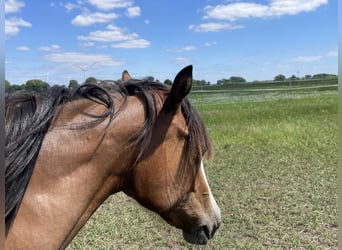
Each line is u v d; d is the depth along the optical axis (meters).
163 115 1.62
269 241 4.04
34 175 1.44
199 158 1.72
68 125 1.53
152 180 1.61
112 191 1.65
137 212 5.01
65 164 1.49
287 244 3.96
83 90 1.61
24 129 1.41
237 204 5.13
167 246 4.02
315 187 5.81
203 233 1.82
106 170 1.56
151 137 1.59
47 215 1.42
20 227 1.37
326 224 4.43
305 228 4.34
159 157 1.61
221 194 5.57
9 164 1.35
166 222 1.87
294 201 5.22
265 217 4.66
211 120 13.95
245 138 10.22
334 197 5.32
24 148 1.39
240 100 22.20
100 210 5.17
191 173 1.70
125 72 2.11
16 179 1.37
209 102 21.64
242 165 7.36
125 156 1.58
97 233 4.34
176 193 1.68
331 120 12.62
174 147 1.63
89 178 1.53
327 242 3.98
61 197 1.46
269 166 7.23
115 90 1.65
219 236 4.15
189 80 1.56
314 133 10.34
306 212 4.80
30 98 1.52
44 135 1.47
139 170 1.60
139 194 1.64
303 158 7.77
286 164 7.36
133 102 1.62
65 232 1.48
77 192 1.50
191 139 1.66
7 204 1.34
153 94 1.66
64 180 1.48
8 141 1.38
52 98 1.53
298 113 14.88
